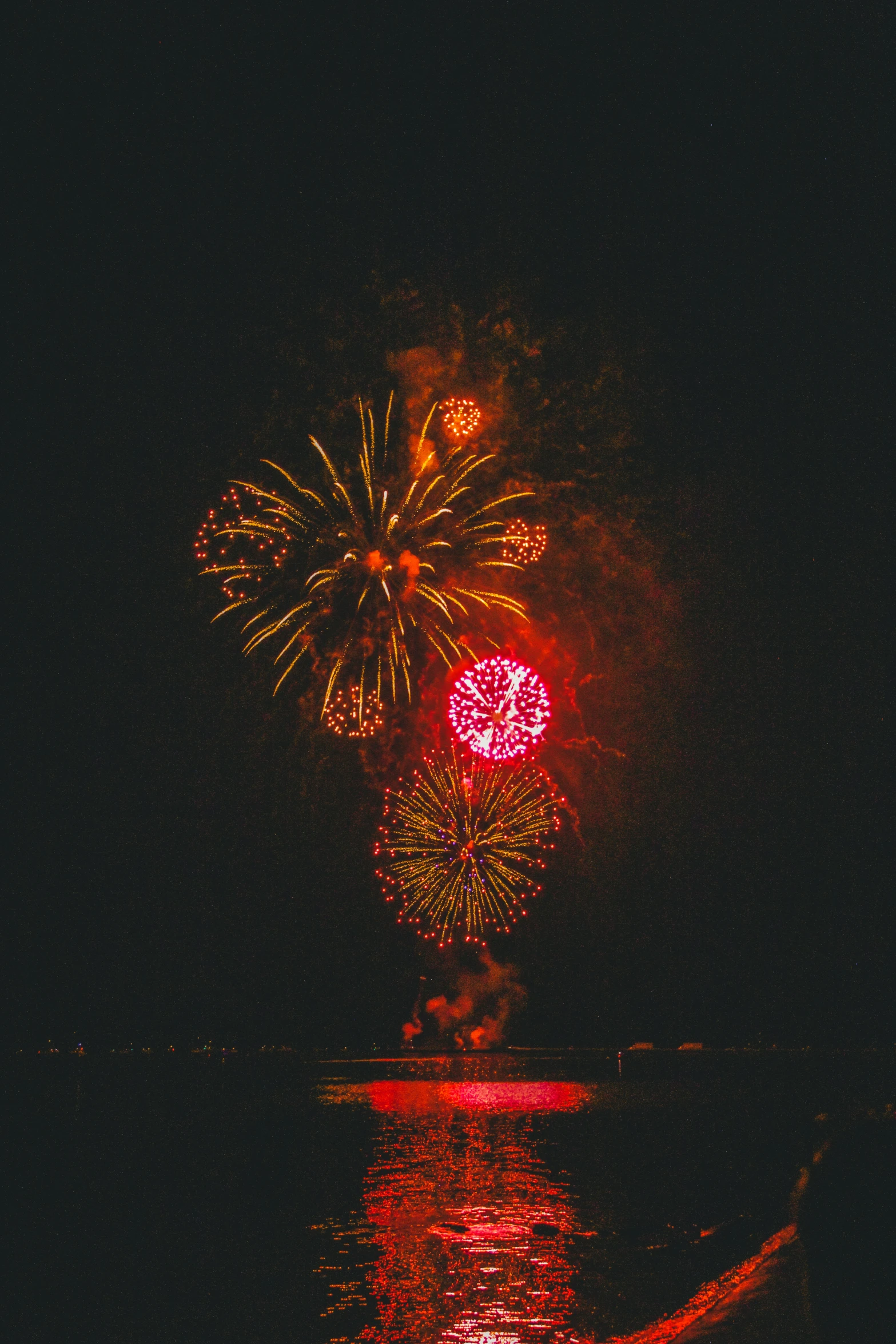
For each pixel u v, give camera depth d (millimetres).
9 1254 11586
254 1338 8328
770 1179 14969
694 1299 8570
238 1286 9992
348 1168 16734
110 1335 8695
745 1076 32125
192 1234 12461
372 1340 8055
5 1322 9039
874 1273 5016
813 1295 5117
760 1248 10367
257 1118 23984
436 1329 8227
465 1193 14227
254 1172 16750
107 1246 11945
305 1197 14344
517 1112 24234
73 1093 30109
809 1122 21219
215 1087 31797
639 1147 18500
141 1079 33844
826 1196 5184
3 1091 29984
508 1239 11297
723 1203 13164
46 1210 14086
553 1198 13750
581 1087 30500
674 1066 35938
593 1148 18391
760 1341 6102
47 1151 19609
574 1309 8578
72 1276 10617
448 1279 9766
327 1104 26672
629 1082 31891
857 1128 5328
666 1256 10328
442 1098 28047
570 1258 10383
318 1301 9250
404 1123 22531
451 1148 18781
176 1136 21312
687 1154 17531
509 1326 8156
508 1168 16375
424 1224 12273
